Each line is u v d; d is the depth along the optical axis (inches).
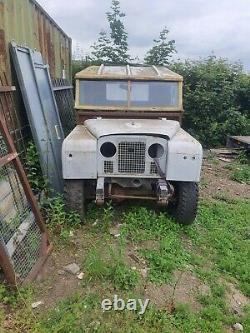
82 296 140.5
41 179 209.6
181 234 197.9
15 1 217.2
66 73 408.2
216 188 289.4
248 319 139.1
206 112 468.8
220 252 185.3
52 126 241.8
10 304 132.3
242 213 239.5
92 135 193.8
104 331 124.0
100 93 233.3
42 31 285.3
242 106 502.0
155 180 193.2
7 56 204.4
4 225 149.0
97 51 548.7
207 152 419.2
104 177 189.6
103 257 165.3
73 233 188.2
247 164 378.0
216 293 151.9
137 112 232.4
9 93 206.4
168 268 161.6
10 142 159.8
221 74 474.0
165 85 235.0
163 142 187.0
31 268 150.0
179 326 130.8
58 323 124.6
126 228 191.3
